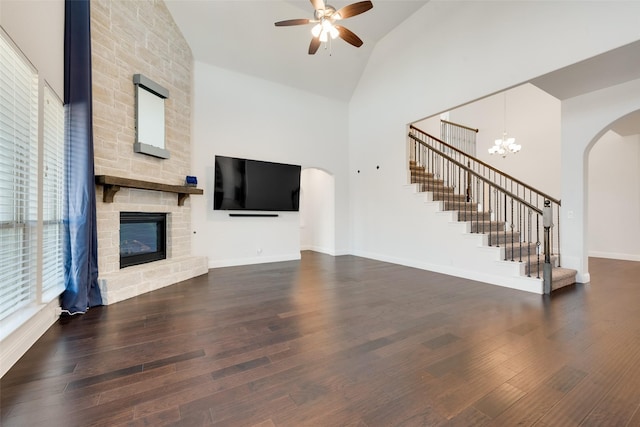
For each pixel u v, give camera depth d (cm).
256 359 195
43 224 248
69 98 279
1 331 183
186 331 239
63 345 213
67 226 280
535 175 698
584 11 301
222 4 450
